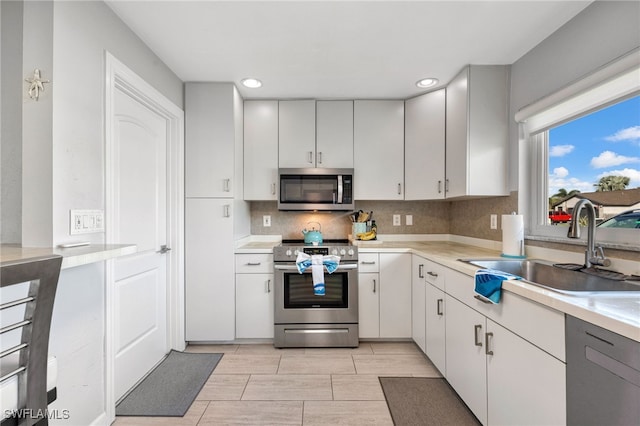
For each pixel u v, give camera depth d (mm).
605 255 1426
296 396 1797
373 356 2303
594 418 855
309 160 2719
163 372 2074
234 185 2449
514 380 1213
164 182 2291
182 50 1934
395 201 3094
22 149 1207
